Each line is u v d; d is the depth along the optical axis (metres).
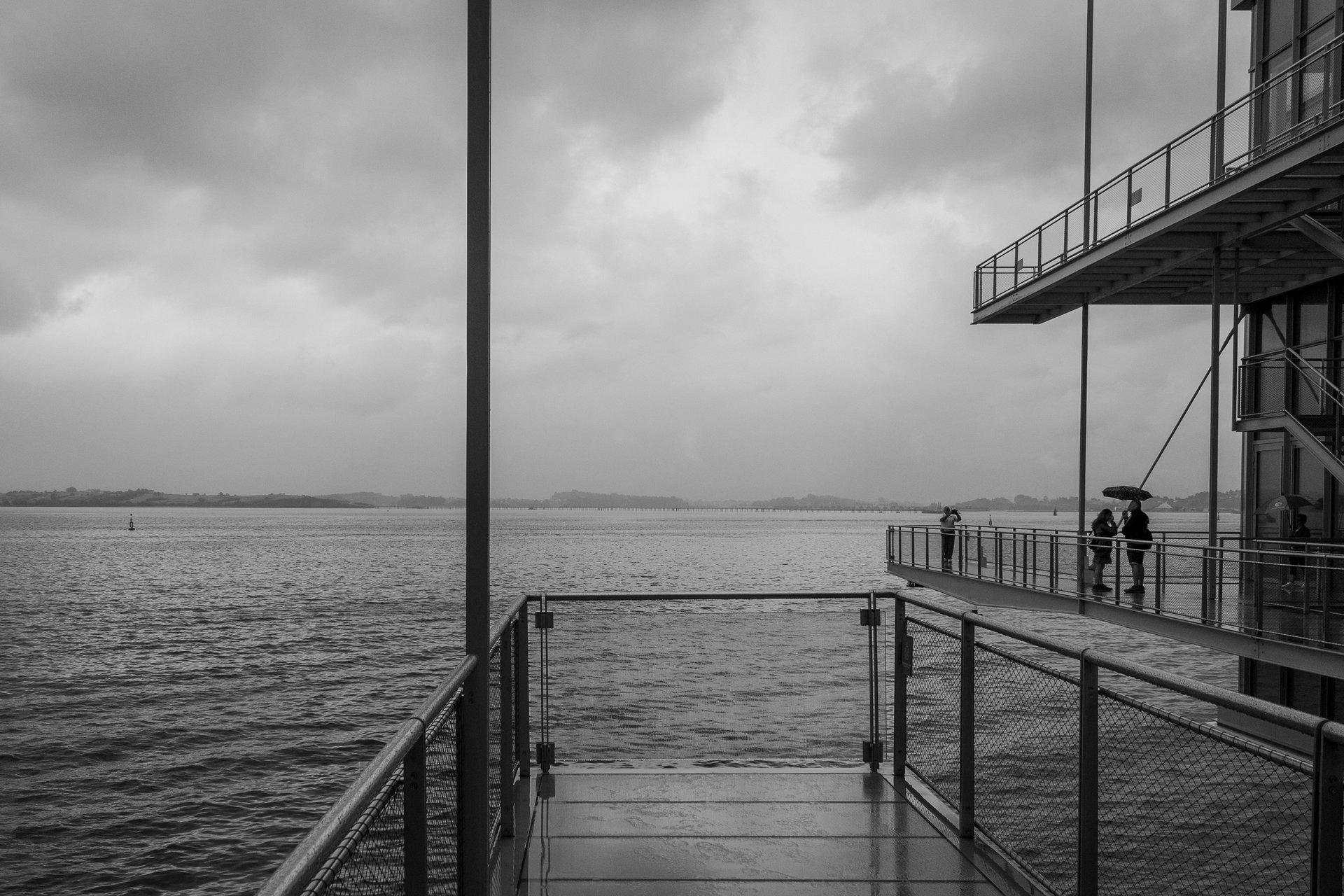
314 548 149.62
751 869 4.18
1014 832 3.96
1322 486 18.53
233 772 25.70
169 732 29.91
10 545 159.88
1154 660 36.06
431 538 196.12
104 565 106.44
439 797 2.73
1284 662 12.89
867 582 78.38
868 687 5.54
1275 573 17.19
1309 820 2.18
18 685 37.41
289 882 1.34
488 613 3.17
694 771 5.45
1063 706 3.55
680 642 5.51
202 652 44.56
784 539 195.38
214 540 187.88
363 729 29.86
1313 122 16.16
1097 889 3.18
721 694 5.52
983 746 4.25
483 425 3.16
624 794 5.09
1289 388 19.75
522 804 4.97
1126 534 17.83
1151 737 2.92
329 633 50.41
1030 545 20.92
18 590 75.75
